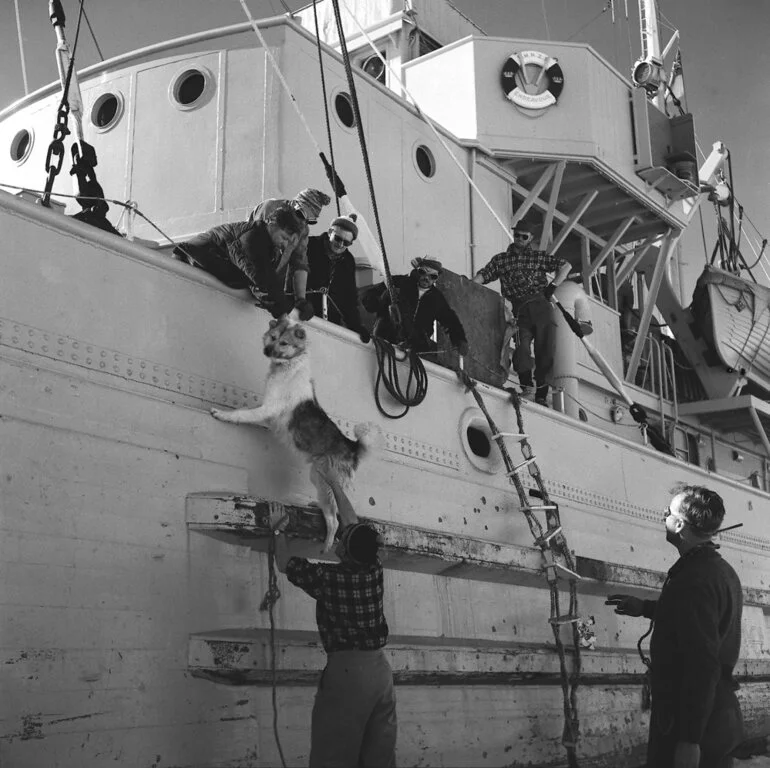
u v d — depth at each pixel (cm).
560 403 1042
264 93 955
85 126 1021
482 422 848
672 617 480
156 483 568
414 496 756
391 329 820
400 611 717
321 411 612
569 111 1230
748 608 1193
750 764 897
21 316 524
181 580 566
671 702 478
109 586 530
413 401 756
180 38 995
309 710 611
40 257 538
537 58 1234
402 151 1082
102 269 571
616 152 1273
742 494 1256
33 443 513
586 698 827
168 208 960
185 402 605
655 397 1377
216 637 548
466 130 1216
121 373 570
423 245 1088
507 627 813
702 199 1480
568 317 1000
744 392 1530
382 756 501
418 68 1277
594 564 846
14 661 480
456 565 724
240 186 940
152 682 537
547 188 1293
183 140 971
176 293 614
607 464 996
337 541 611
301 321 647
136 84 1005
